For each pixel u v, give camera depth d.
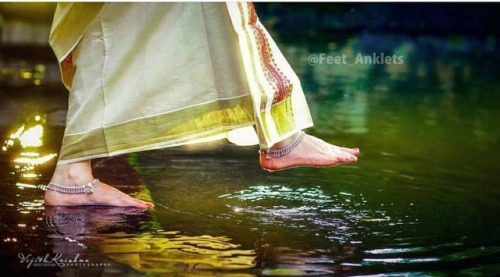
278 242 2.49
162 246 2.43
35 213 2.80
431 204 3.02
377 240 2.53
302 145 2.96
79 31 2.84
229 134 3.03
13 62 7.47
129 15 2.79
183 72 2.80
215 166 3.62
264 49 2.87
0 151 3.81
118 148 2.87
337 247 2.45
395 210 2.92
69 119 2.90
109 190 2.95
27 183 3.24
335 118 5.11
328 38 10.19
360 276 2.18
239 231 2.62
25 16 10.60
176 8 2.77
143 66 2.81
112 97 2.85
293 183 3.32
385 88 6.60
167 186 3.25
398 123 4.96
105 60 2.83
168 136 2.86
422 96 6.20
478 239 2.55
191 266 2.24
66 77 3.04
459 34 10.91
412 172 3.57
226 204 2.98
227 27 2.76
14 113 4.86
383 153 4.00
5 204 2.91
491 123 5.00
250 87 2.74
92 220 2.73
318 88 6.50
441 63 8.47
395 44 9.88
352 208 2.94
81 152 2.89
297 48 9.20
